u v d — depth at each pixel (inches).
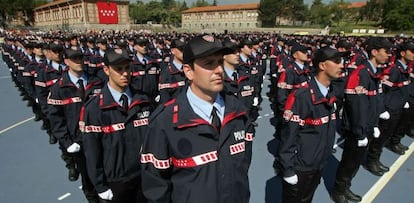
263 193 189.5
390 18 2246.6
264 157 241.1
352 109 166.4
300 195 140.4
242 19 2861.7
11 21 3213.6
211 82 80.2
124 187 132.4
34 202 180.2
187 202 85.0
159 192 89.8
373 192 189.0
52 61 245.4
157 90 324.8
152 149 87.5
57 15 2987.2
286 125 130.6
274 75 418.3
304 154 133.1
